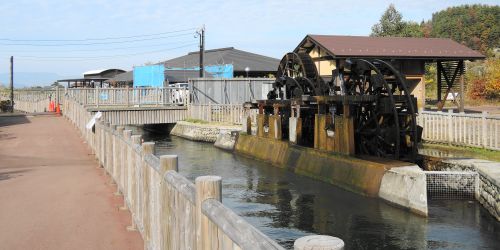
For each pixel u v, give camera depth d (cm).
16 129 2508
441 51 2655
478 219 1078
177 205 448
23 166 1412
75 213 859
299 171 1783
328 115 1706
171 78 4606
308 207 1270
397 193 1234
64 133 2314
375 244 953
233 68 4628
